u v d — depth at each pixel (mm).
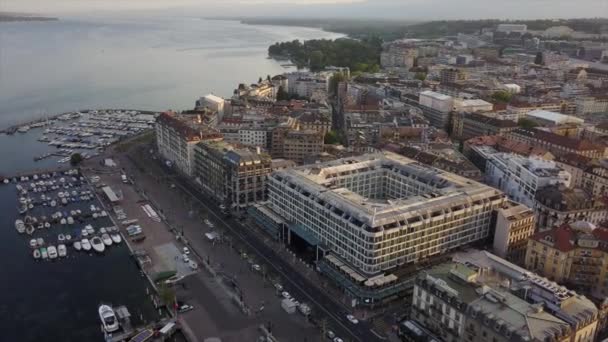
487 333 196375
